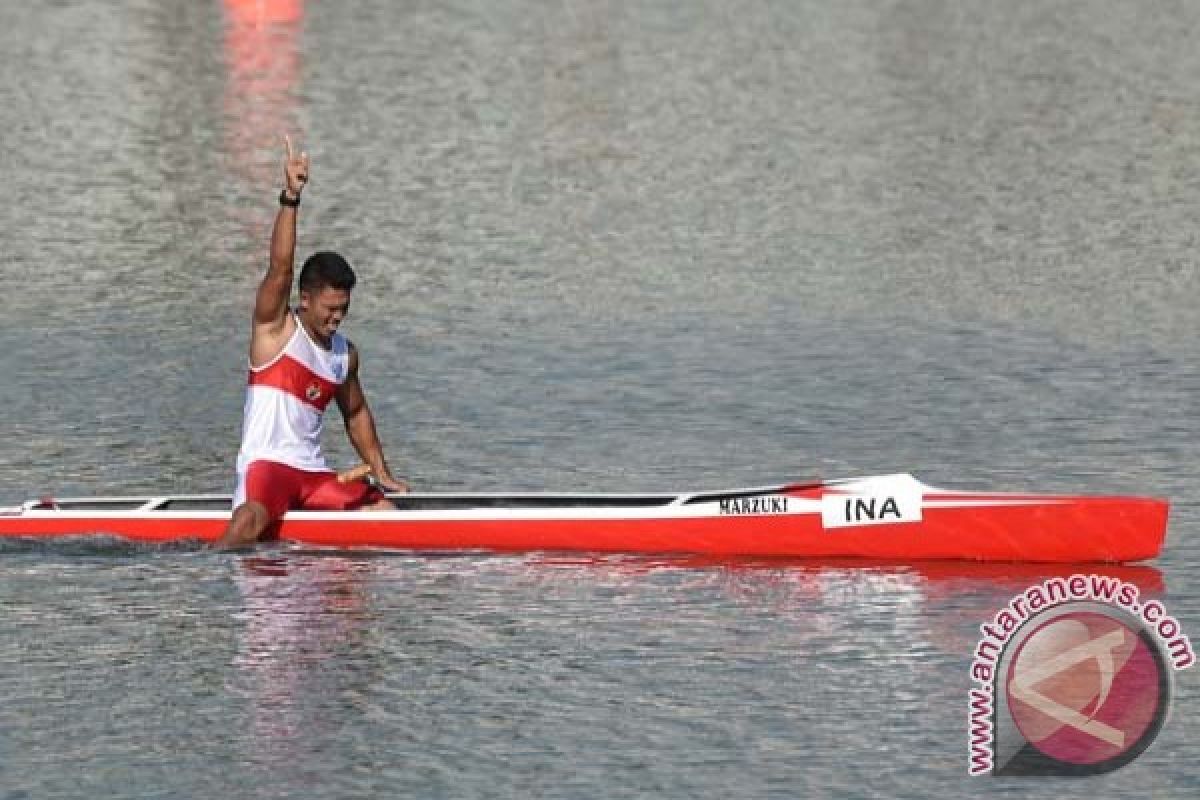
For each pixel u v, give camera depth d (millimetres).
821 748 37750
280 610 44812
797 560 48250
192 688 40469
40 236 83125
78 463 55281
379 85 116312
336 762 37188
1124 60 125688
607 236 83875
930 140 103250
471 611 44750
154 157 98312
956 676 41094
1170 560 47750
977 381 63719
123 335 68688
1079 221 86562
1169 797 36031
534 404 61406
